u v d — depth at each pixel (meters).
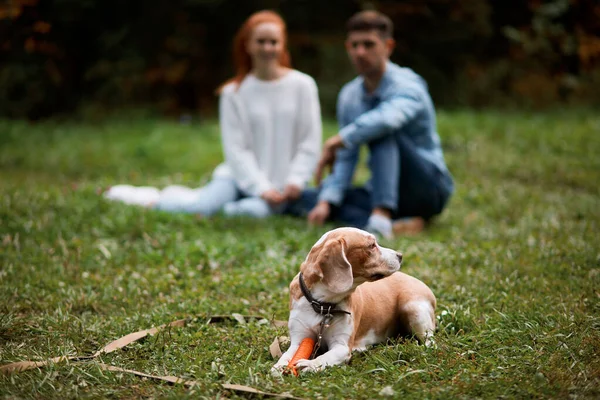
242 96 10.16
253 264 7.52
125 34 20.75
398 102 8.87
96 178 12.75
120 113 20.14
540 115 17.84
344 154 9.55
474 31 21.47
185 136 16.44
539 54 21.67
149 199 9.97
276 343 5.03
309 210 9.90
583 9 21.19
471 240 8.32
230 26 21.64
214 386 4.27
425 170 9.09
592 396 4.06
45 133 17.09
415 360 4.70
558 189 11.06
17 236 7.79
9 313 5.75
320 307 4.77
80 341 5.35
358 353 4.96
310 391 4.20
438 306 5.91
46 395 4.26
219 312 5.99
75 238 8.11
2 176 12.26
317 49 21.16
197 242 8.12
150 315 5.87
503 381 4.24
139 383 4.46
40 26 18.62
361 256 4.79
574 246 7.51
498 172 12.35
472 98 21.38
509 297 6.06
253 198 9.84
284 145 10.10
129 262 7.55
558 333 5.02
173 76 21.61
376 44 9.00
